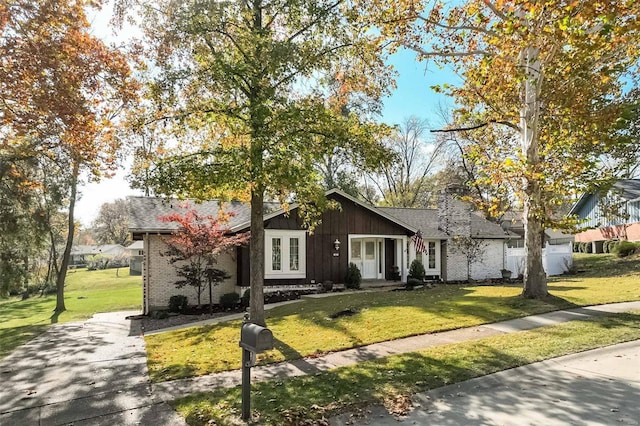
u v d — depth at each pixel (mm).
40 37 9695
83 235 91000
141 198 19109
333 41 9898
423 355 7527
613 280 17672
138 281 37344
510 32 8086
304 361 7637
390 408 5332
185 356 8617
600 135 9375
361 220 20469
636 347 7762
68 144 13016
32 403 6047
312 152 9258
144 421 5203
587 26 8727
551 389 5820
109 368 7941
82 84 10602
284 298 17609
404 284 20984
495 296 13789
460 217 23844
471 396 5688
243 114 9492
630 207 30125
